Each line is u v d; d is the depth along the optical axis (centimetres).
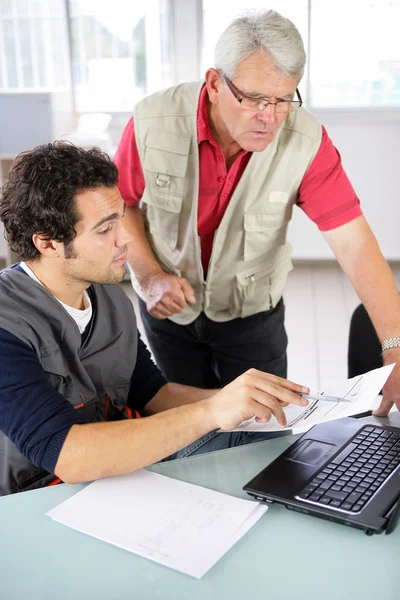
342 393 121
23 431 118
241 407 117
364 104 463
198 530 101
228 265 189
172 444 118
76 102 471
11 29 456
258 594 88
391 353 146
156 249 197
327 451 119
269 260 194
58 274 131
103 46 461
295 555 96
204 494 111
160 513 106
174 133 175
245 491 111
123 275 135
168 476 118
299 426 115
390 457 116
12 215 126
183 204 183
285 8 450
